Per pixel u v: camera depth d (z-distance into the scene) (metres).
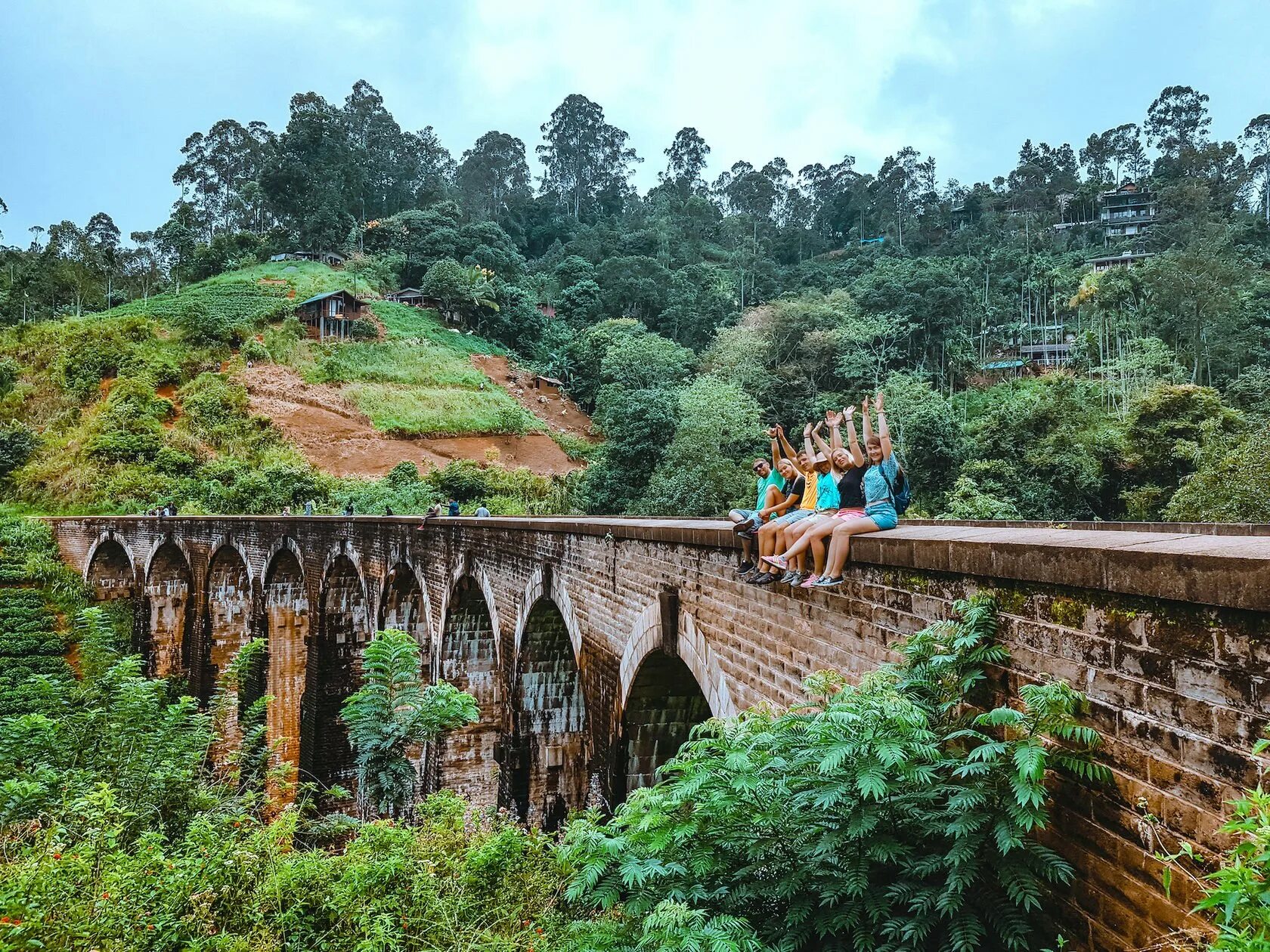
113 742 13.11
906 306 69.56
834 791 5.71
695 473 44.75
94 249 117.44
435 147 159.12
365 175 130.75
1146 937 4.63
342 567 30.69
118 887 8.11
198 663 39.88
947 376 68.69
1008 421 44.31
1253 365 54.97
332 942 8.84
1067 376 52.94
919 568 6.88
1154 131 129.12
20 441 65.12
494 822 12.74
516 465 70.94
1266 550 4.29
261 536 35.62
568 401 87.62
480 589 22.25
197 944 8.05
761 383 63.97
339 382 77.69
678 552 12.03
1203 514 25.28
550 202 146.50
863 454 8.62
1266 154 114.00
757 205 141.50
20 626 41.72
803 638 8.91
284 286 95.81
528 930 8.89
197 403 69.75
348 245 115.06
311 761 29.59
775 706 9.44
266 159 118.69
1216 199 99.06
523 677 18.94
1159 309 63.66
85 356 73.75
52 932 7.27
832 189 148.38
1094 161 133.00
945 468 43.25
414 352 85.44
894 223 127.56
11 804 10.15
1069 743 5.24
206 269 109.69
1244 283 63.59
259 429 69.19
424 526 24.38
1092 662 5.12
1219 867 4.18
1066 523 11.88
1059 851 5.32
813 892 6.12
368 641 30.89
